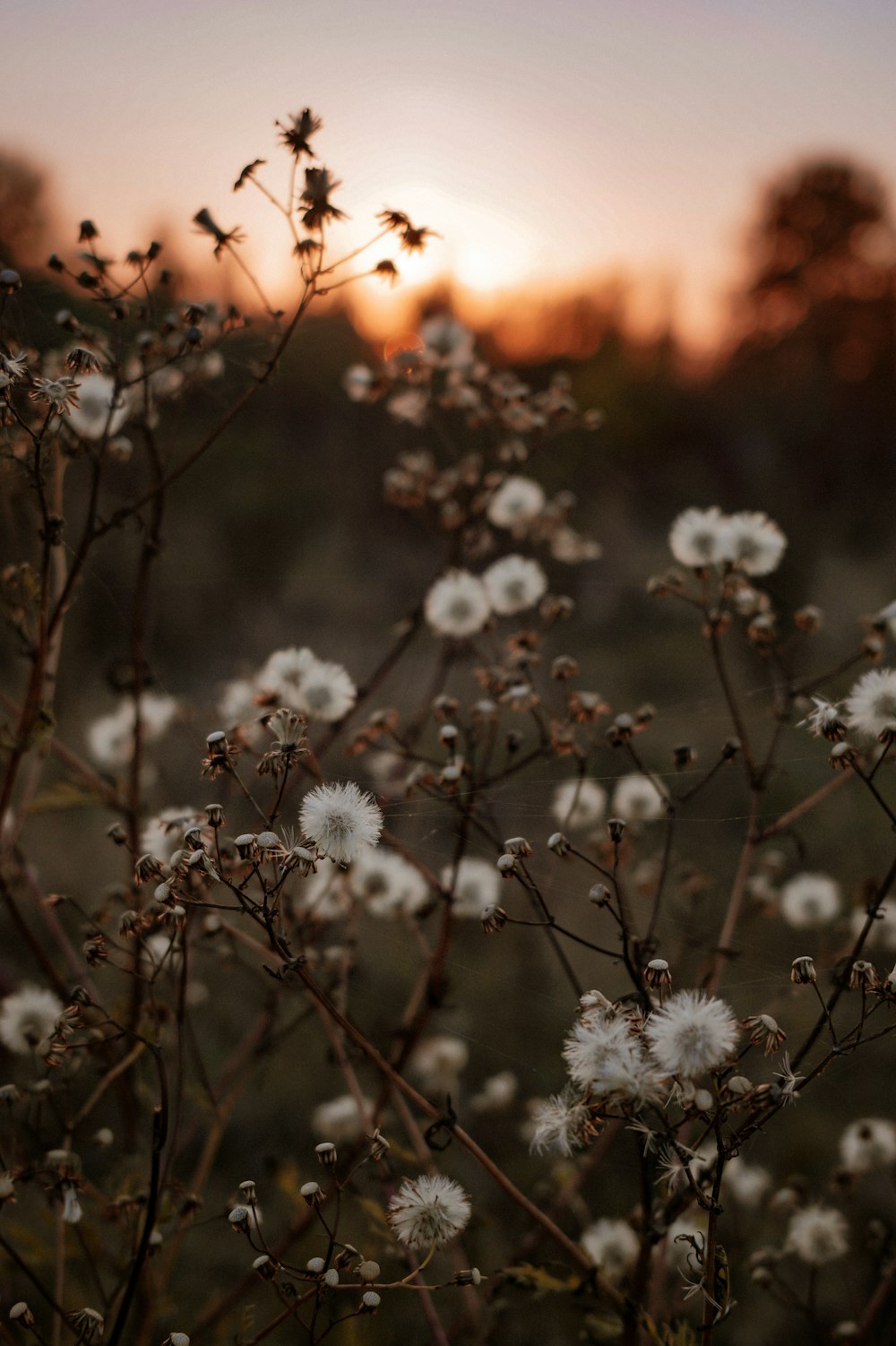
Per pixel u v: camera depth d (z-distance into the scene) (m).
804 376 2.87
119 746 0.59
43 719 0.50
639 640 1.20
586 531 1.52
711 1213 0.43
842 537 1.70
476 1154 0.45
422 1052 0.59
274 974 0.44
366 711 0.80
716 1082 0.43
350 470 1.45
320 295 0.48
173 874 0.44
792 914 0.57
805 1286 0.58
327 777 0.57
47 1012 0.50
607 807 0.59
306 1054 0.65
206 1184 0.60
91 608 0.84
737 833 0.70
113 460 0.56
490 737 0.52
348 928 0.54
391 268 0.48
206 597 1.18
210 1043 0.65
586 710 0.52
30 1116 0.51
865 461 2.07
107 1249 0.55
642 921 0.61
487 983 0.66
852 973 0.44
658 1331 0.45
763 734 0.78
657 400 2.29
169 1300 0.50
